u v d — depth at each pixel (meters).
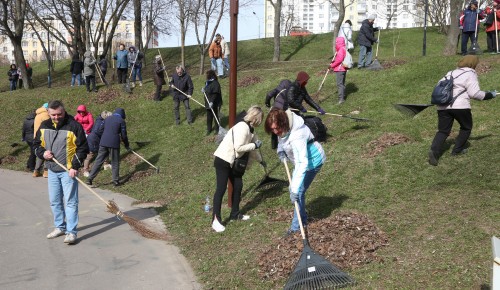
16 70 27.25
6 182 11.47
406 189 7.05
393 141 8.88
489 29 15.05
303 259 5.02
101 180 11.43
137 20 26.92
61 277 5.70
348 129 10.56
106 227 7.68
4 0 22.41
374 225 5.85
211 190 9.10
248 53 32.81
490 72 11.99
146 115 16.05
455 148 7.78
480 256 4.88
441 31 31.42
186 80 14.00
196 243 6.78
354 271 5.04
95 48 25.00
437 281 4.60
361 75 14.05
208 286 5.44
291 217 6.88
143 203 9.20
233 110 8.02
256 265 5.65
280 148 6.20
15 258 6.30
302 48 32.25
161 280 5.63
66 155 6.74
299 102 9.62
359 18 81.50
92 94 18.23
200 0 24.38
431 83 12.50
